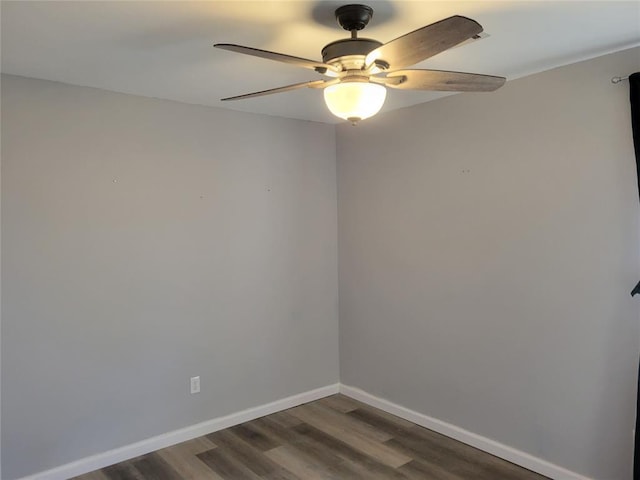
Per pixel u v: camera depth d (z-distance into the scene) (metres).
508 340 2.96
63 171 2.80
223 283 3.45
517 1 1.80
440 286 3.32
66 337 2.83
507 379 2.97
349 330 4.02
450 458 3.02
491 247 3.02
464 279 3.18
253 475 2.85
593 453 2.61
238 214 3.51
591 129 2.55
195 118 3.29
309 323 3.93
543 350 2.80
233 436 3.35
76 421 2.87
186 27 2.00
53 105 2.76
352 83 1.82
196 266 3.32
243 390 3.57
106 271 2.96
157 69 2.55
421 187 3.41
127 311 3.04
